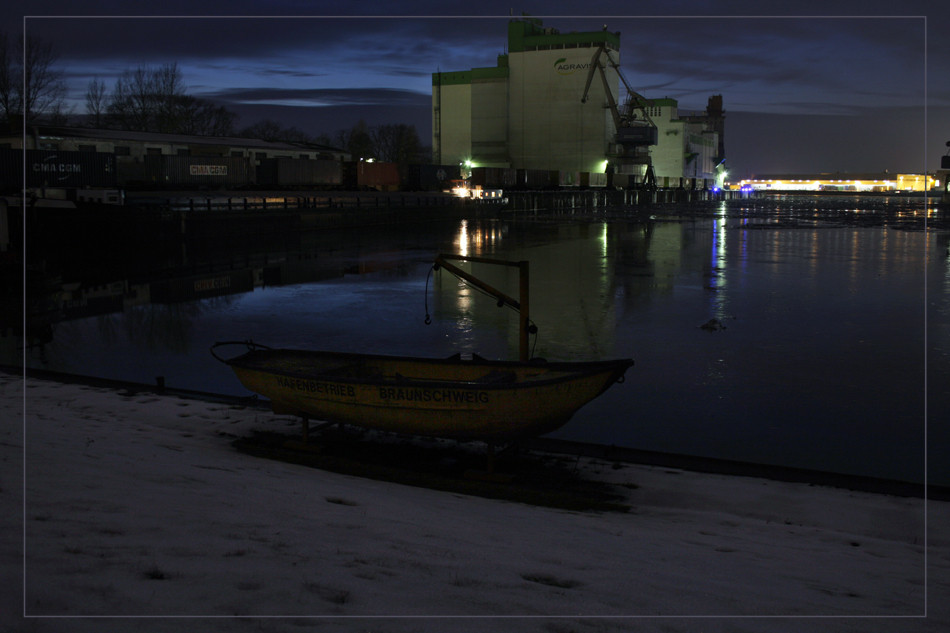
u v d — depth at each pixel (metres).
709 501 8.45
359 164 84.00
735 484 9.06
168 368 17.39
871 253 45.91
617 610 3.88
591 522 7.23
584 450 10.48
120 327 22.91
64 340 20.84
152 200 50.47
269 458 9.70
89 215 42.28
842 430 12.55
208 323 23.53
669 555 5.70
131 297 28.97
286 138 138.88
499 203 94.69
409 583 3.97
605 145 137.75
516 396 8.79
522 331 11.30
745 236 61.31
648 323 22.92
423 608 3.54
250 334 21.72
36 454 6.61
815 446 11.77
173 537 4.37
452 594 3.85
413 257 44.34
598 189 133.50
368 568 4.20
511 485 8.92
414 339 20.88
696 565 5.38
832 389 15.12
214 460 8.43
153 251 46.09
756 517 8.01
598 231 67.81
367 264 40.59
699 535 6.87
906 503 8.50
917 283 32.00
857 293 29.16
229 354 18.92
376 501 6.95
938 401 14.34
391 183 88.31
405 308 25.97
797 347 19.28
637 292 29.75
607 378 9.10
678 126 180.12
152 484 6.05
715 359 17.94
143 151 66.38
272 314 25.06
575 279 34.03
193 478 6.73
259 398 13.22
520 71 141.25
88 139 61.19
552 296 28.75
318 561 4.23
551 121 140.38
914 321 23.06
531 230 69.31
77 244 41.78
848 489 9.08
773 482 9.24
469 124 154.88
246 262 41.56
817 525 7.82
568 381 8.78
